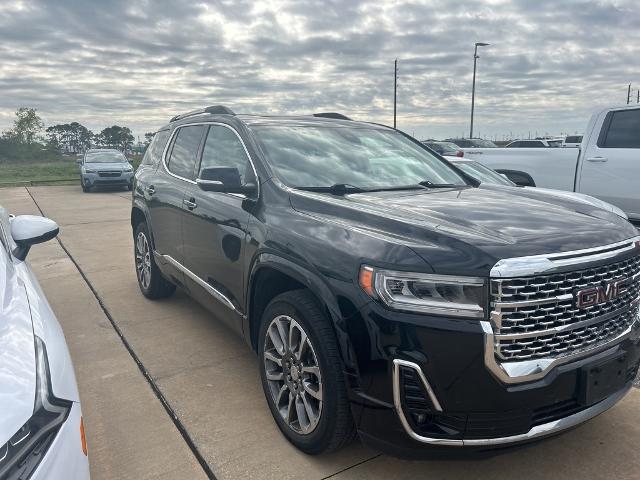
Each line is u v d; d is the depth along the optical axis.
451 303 2.31
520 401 2.32
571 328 2.41
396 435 2.41
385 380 2.39
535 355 2.37
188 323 5.01
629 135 7.29
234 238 3.51
